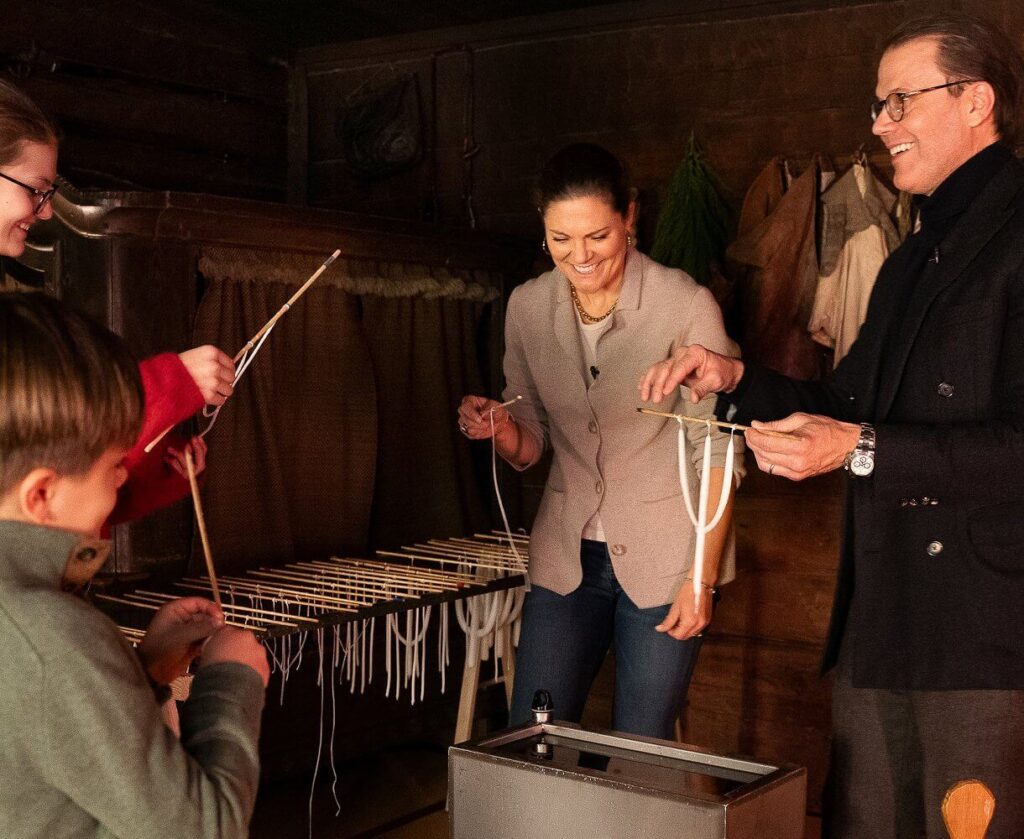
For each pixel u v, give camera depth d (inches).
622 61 156.0
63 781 44.6
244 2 155.2
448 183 168.2
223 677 52.1
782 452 75.4
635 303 97.5
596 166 91.5
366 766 156.6
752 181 148.5
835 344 138.5
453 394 153.7
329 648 140.6
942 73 78.5
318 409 135.8
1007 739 76.9
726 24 149.3
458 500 151.9
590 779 67.4
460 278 152.7
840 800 85.4
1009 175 78.4
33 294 48.4
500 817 71.3
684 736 146.6
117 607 111.3
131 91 150.0
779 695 148.8
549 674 100.8
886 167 140.1
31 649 44.1
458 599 118.3
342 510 138.3
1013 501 76.3
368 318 143.1
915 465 75.2
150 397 72.7
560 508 102.5
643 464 98.5
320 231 132.3
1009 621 76.3
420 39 167.6
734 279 144.7
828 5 142.9
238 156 166.7
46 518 47.4
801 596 147.4
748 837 65.6
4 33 135.0
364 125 169.6
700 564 83.4
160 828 45.1
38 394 45.4
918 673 78.4
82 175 144.1
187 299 121.3
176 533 120.5
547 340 101.9
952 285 78.4
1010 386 76.3
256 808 140.9
